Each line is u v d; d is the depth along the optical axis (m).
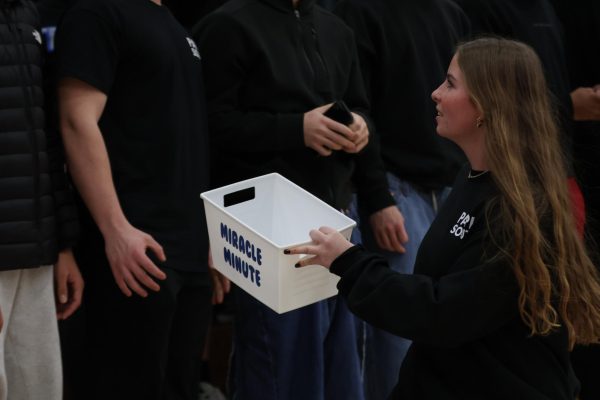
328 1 10.98
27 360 7.29
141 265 7.36
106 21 7.49
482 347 5.93
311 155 8.72
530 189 5.83
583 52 11.30
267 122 8.44
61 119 7.48
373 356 9.66
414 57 9.57
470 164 6.45
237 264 6.48
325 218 6.70
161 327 7.81
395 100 9.66
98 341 7.93
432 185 9.73
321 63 8.85
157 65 7.72
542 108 6.02
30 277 7.23
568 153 10.17
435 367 6.16
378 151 9.43
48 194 7.21
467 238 5.97
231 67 8.49
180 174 7.88
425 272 6.20
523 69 6.05
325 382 9.09
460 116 6.15
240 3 8.67
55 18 9.95
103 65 7.45
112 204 7.41
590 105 10.97
